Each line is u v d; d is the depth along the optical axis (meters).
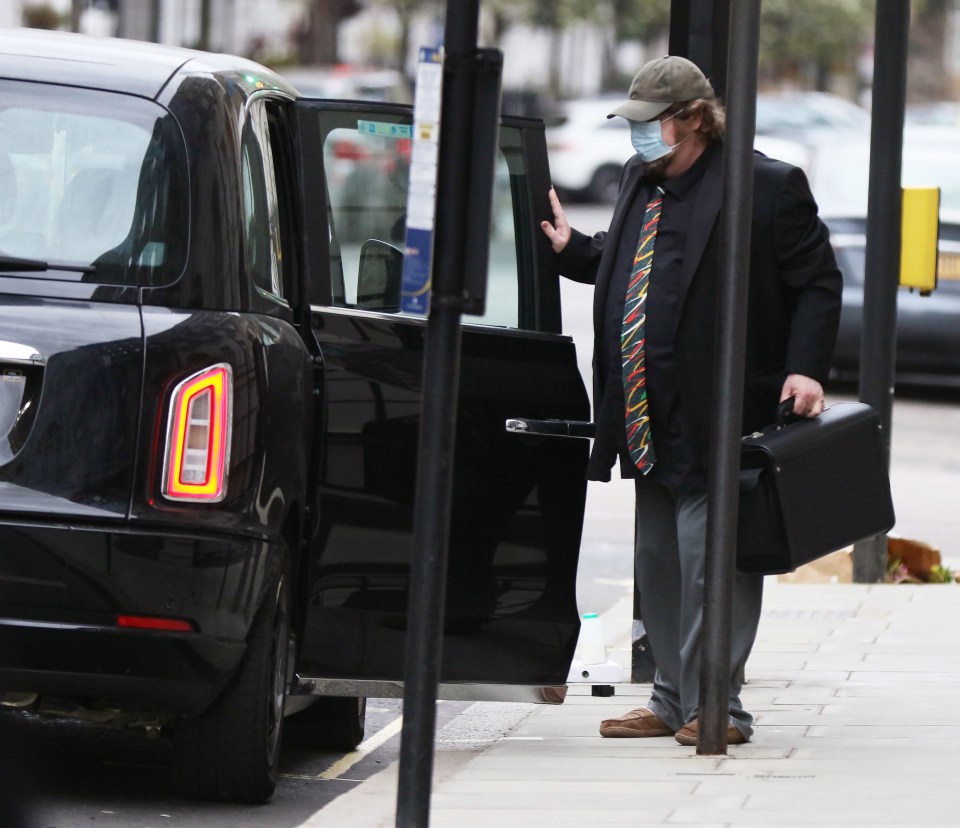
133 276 13.12
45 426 12.66
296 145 14.74
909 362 41.28
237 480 12.98
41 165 13.38
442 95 10.42
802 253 15.33
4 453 12.63
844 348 41.50
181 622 12.77
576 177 85.50
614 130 85.94
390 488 14.52
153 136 13.45
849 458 15.12
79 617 12.63
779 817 12.77
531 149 15.91
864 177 41.75
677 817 12.80
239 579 12.98
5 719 16.44
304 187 14.54
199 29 100.88
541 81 123.44
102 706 13.60
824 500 14.99
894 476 34.91
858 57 128.12
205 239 13.29
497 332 15.25
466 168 10.42
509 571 15.22
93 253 13.15
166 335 12.91
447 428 10.42
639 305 15.49
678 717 16.30
